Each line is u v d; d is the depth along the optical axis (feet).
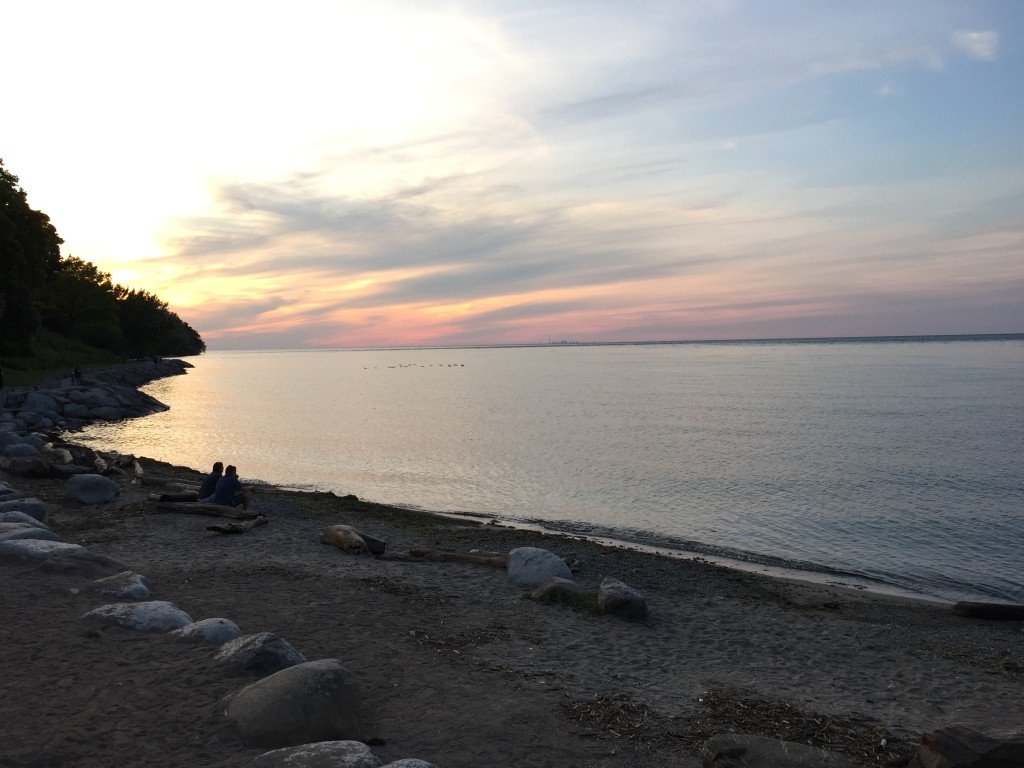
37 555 36.04
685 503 86.43
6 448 82.17
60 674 23.22
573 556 54.90
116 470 77.25
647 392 301.63
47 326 365.81
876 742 24.16
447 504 84.84
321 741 19.44
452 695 25.44
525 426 175.42
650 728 23.84
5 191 182.70
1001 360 586.45
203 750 18.74
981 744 19.52
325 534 53.06
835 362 620.49
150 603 29.37
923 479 102.17
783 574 57.41
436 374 535.60
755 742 20.81
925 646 38.55
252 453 125.49
